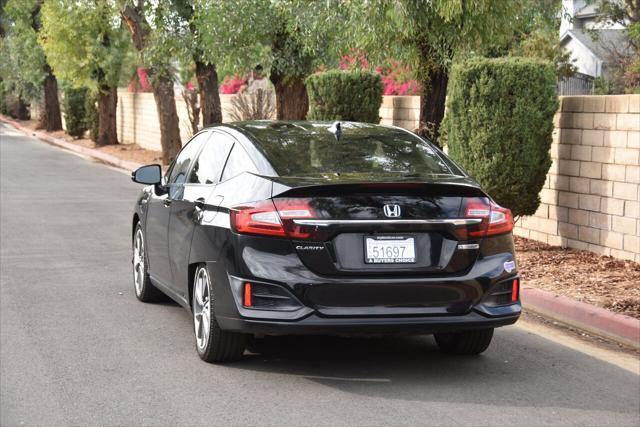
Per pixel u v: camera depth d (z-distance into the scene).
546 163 10.75
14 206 16.73
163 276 7.80
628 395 5.98
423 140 7.02
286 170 6.14
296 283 5.77
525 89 10.48
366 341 7.29
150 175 7.99
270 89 25.30
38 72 45.72
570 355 6.98
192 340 7.25
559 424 5.36
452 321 5.94
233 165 6.62
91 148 34.41
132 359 6.69
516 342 7.35
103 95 35.12
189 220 6.85
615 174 10.33
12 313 8.17
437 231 5.94
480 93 10.58
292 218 5.80
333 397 5.82
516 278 6.22
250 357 6.75
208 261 6.28
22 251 11.68
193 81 28.73
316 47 17.70
